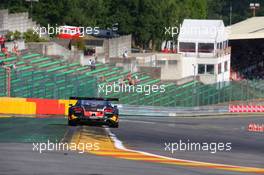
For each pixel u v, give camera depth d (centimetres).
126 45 15300
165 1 17350
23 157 3688
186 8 19225
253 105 12231
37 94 9912
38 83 9950
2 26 12875
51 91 9975
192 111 10981
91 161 3616
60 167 3319
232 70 19875
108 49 14625
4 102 8900
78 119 6259
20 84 9856
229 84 12438
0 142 4572
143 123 8106
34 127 6191
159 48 17550
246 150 5106
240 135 6969
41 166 3331
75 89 10125
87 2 16700
